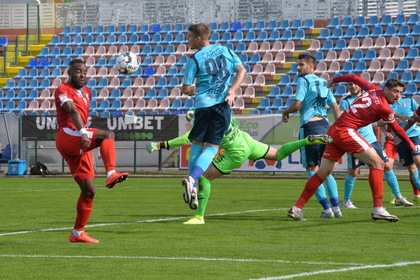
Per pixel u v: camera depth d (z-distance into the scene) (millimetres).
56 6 103562
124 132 65750
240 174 63969
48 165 70500
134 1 101188
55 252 18531
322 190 27109
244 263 16594
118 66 26828
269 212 29750
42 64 98312
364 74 83000
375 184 25359
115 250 18844
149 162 72125
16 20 104000
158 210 31188
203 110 23656
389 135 33656
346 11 93625
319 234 22172
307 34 93500
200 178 25531
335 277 14680
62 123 19750
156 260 17094
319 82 27062
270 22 95688
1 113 73125
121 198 38469
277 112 80750
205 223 25547
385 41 87625
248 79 87688
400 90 24984
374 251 18484
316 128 26969
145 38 98750
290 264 16406
